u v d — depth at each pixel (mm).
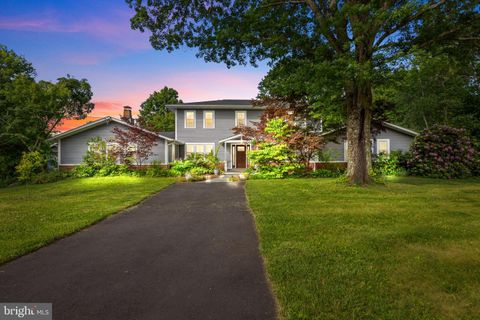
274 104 15844
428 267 3102
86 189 10711
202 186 11531
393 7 8836
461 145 14977
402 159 16719
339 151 19844
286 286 2656
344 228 4785
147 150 17469
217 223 5461
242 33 10719
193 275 3041
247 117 21875
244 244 4145
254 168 15500
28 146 17656
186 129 21609
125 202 7617
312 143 14562
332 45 10312
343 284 2691
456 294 2508
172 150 20484
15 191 10984
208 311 2293
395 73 8805
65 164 18609
